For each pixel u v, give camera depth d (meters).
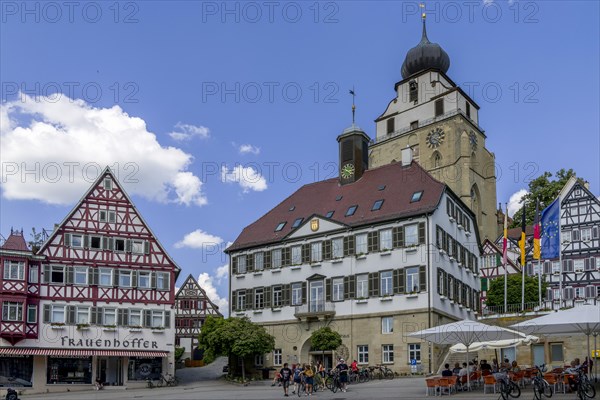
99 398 46.25
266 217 74.75
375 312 60.66
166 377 62.09
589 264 79.31
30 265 59.00
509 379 34.50
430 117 110.25
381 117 117.12
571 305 65.88
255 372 64.94
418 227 59.62
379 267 61.28
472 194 108.56
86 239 61.72
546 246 66.31
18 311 57.22
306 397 40.50
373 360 60.06
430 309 57.41
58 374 58.59
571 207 81.62
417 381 48.97
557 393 34.78
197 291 103.69
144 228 64.38
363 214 64.50
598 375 47.41
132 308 62.38
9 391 37.16
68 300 59.97
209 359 61.50
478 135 111.50
